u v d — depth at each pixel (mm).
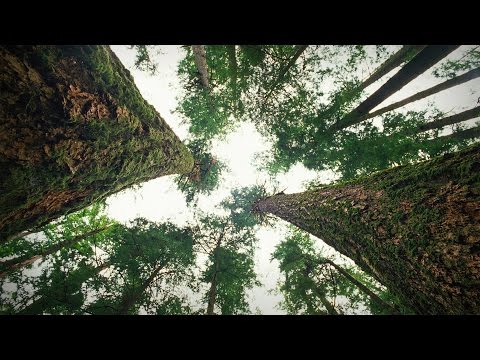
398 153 8273
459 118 8352
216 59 8758
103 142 4477
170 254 10492
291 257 12156
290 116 9750
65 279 7848
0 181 3041
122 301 8344
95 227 11625
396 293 3225
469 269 2035
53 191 3871
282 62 8438
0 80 2910
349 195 4391
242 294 11078
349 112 9203
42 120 3396
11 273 8703
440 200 2623
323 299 10742
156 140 6574
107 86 4613
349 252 4047
